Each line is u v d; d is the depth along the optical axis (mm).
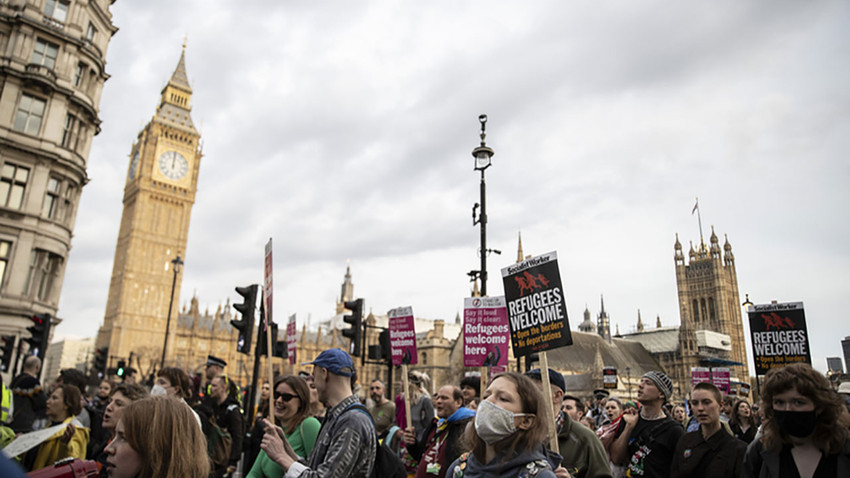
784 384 4812
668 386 7305
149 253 119188
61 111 32938
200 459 4039
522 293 7434
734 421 11883
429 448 7090
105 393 12305
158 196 122812
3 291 29625
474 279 19531
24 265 30609
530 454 3865
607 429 8117
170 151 126562
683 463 6695
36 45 32438
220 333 125688
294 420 6953
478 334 11391
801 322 11500
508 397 3998
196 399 13320
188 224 125875
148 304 116250
